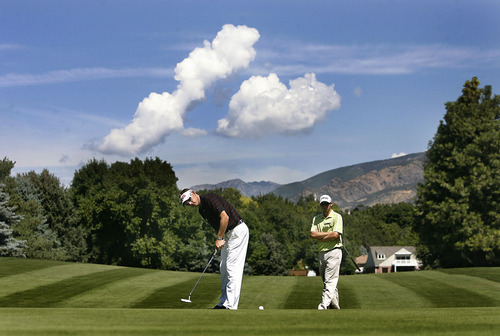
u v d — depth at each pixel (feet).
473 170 115.24
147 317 13.12
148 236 161.27
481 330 10.44
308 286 53.83
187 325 11.23
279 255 211.61
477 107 129.08
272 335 9.73
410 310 15.93
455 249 122.11
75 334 9.53
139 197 156.35
